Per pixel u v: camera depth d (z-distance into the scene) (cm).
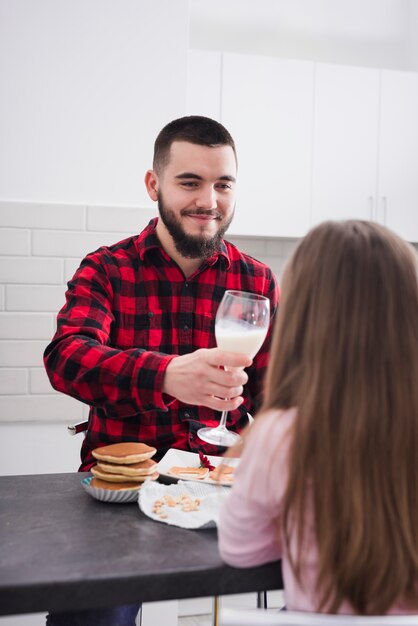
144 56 241
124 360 116
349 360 73
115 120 240
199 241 153
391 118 311
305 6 333
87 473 124
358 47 339
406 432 73
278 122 296
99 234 240
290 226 300
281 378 81
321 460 73
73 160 238
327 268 77
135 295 162
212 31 323
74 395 123
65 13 235
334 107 303
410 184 314
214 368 107
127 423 154
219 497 101
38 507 102
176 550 86
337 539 73
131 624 126
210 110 288
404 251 77
